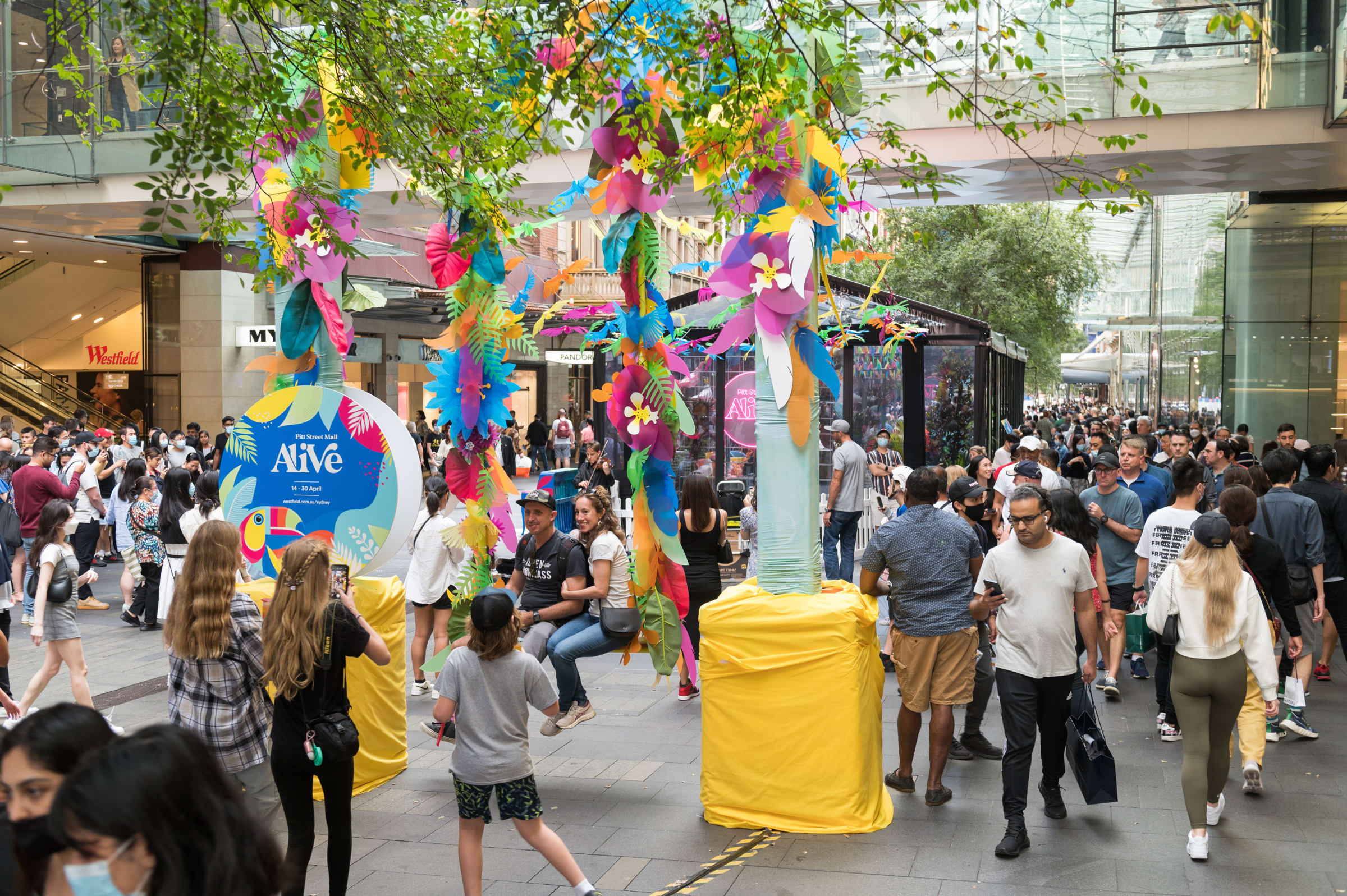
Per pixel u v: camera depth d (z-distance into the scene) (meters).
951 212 27.27
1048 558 5.23
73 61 5.72
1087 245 29.19
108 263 24.75
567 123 5.93
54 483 12.02
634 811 5.82
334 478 6.32
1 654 5.95
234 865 1.80
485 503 6.52
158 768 1.76
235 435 6.46
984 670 6.66
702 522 7.86
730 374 15.26
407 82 5.90
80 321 27.62
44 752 2.03
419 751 7.07
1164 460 14.44
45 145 15.20
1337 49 11.68
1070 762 5.46
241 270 23.09
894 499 12.40
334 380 6.67
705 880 4.84
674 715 7.88
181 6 5.09
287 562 4.32
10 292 27.56
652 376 6.05
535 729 7.52
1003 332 27.88
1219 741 5.20
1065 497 7.10
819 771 5.40
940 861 5.01
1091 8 12.31
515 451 26.61
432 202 7.92
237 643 4.25
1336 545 7.80
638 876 4.91
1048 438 24.16
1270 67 12.16
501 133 6.19
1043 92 6.01
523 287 6.59
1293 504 7.37
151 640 10.66
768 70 5.25
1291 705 6.87
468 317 6.44
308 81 6.07
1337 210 17.72
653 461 6.20
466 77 6.18
